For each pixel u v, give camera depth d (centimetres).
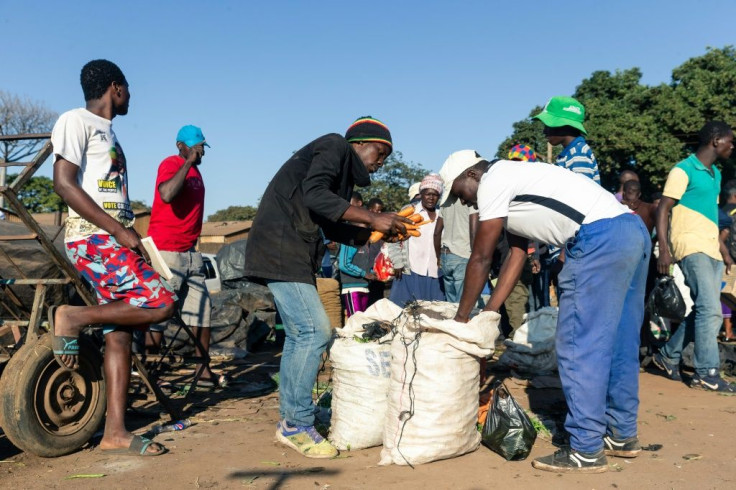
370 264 665
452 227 681
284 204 358
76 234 363
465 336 333
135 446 359
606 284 326
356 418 367
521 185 335
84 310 355
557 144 486
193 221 543
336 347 381
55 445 353
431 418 337
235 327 768
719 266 540
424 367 338
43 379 354
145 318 366
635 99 3606
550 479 316
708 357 532
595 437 328
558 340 342
